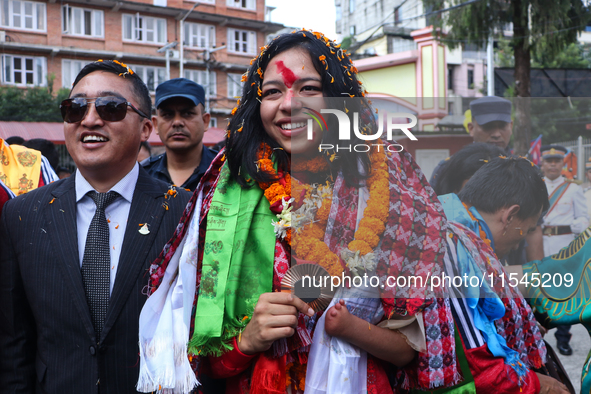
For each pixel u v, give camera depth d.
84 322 1.68
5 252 1.79
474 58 23.38
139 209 1.83
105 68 1.85
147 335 1.54
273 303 1.37
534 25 10.37
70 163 17.48
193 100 3.31
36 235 1.76
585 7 10.20
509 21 10.70
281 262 1.48
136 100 1.87
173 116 3.34
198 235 1.58
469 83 23.25
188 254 1.55
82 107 1.74
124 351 1.69
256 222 1.52
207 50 26.52
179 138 3.35
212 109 27.45
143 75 26.77
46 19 24.31
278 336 1.34
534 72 12.64
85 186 1.83
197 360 1.56
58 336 1.70
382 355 1.44
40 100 21.08
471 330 1.58
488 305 1.60
